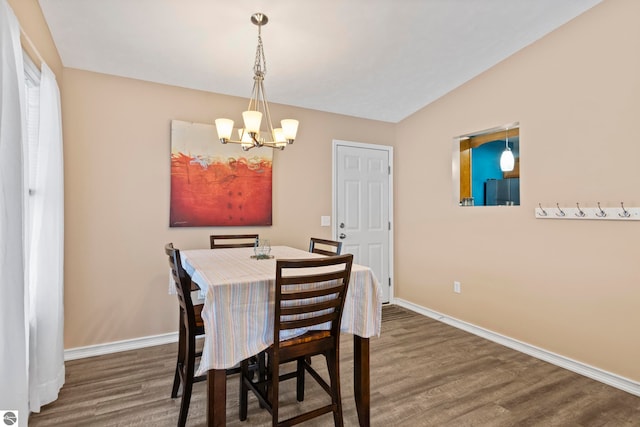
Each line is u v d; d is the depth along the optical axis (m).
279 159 3.33
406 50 2.58
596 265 2.23
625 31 2.07
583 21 2.28
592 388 2.11
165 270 2.81
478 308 3.04
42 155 1.85
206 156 2.94
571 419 1.80
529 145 2.62
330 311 1.70
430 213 3.57
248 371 1.83
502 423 1.77
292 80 2.92
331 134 3.64
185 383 1.66
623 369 2.10
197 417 1.81
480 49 2.63
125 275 2.67
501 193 3.94
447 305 3.37
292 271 1.80
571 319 2.37
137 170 2.71
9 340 1.30
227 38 2.29
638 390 2.03
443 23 2.29
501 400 1.98
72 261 2.50
